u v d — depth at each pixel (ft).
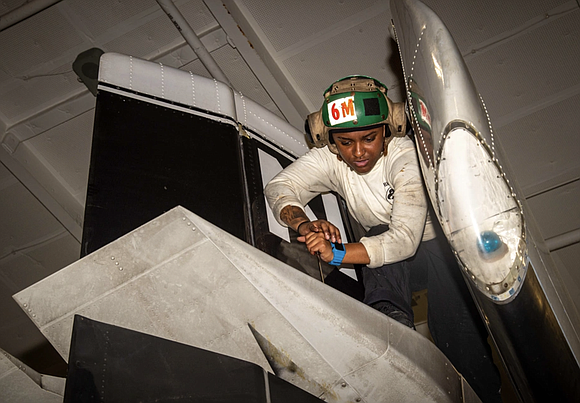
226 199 7.25
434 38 5.60
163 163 6.97
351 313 5.04
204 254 4.60
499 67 12.48
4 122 13.08
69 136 13.42
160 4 11.48
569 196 14.55
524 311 5.18
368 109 6.42
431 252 7.07
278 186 7.24
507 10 11.74
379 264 6.23
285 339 4.97
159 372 4.62
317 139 6.84
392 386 5.29
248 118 8.56
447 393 5.49
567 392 5.49
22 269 16.16
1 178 14.14
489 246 5.03
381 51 12.13
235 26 11.93
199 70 12.62
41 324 4.69
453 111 5.25
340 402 5.32
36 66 12.27
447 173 5.19
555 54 12.26
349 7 11.65
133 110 7.22
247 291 4.77
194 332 4.85
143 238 4.54
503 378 12.85
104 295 4.62
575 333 5.53
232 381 4.85
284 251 7.39
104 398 4.32
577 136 13.50
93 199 6.15
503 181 5.20
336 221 8.43
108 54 7.49
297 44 12.10
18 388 5.15
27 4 11.34
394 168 6.70
